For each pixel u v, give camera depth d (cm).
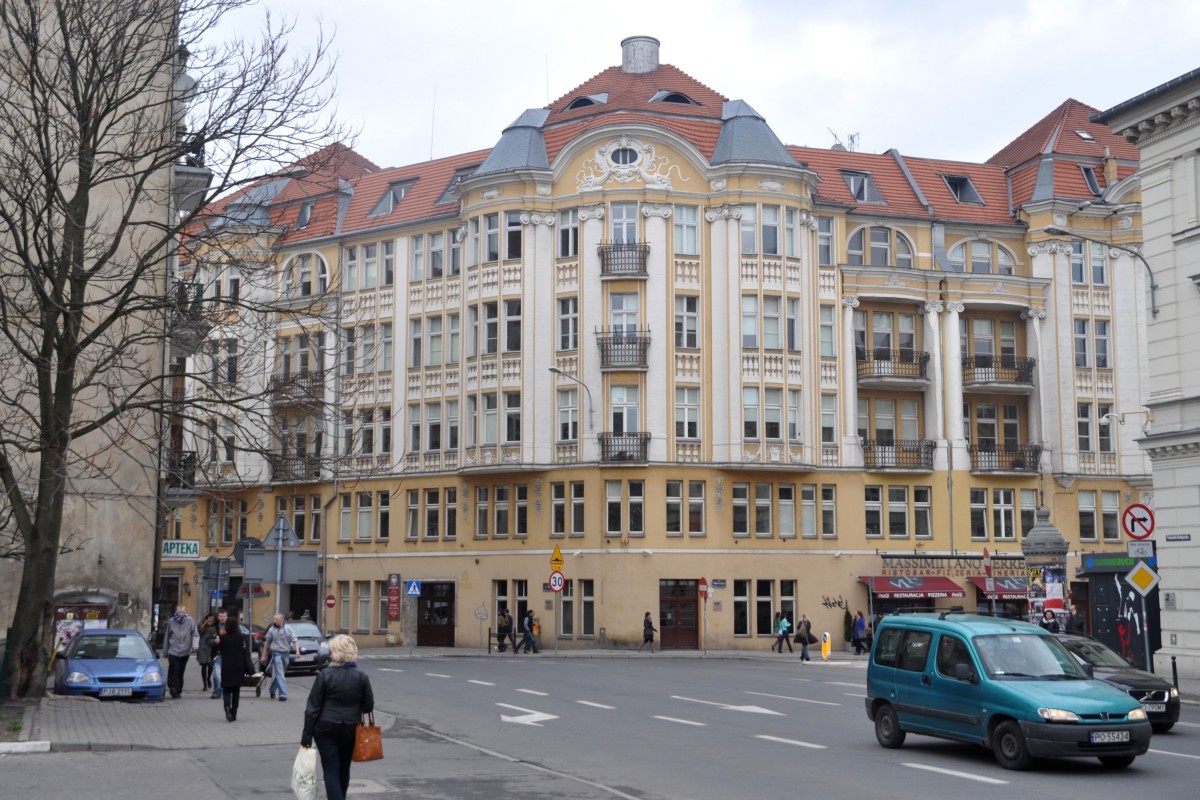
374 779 1504
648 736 1947
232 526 6294
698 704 2505
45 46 2305
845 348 5506
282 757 1727
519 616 5262
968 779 1477
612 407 5156
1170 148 3200
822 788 1405
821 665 4212
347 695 1149
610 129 5297
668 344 5191
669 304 5212
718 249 5272
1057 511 5641
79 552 2984
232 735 1964
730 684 3081
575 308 5269
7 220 2180
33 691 2258
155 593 3334
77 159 2312
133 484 3062
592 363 5188
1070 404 5675
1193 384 3098
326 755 1148
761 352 5216
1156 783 1448
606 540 5072
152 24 2333
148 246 3077
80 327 2319
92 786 1434
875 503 5478
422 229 5725
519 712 2361
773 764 1616
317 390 2555
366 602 5794
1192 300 3116
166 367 3102
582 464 5141
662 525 5100
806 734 1969
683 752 1747
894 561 5406
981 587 5425
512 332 5341
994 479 5616
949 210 5862
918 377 5556
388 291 5819
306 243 5984
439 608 5538
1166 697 1997
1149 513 2736
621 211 5272
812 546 5322
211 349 2397
